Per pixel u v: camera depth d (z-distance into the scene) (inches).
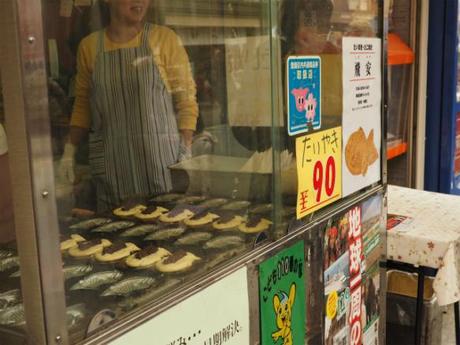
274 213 56.4
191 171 57.6
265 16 55.4
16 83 30.9
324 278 63.2
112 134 49.6
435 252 82.0
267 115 56.6
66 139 42.5
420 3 132.7
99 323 36.6
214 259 48.1
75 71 44.8
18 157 31.9
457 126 147.3
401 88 136.9
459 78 143.9
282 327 55.8
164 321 40.5
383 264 80.4
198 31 58.5
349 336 70.8
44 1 38.1
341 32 65.2
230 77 57.8
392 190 111.0
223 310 46.9
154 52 54.7
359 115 70.0
